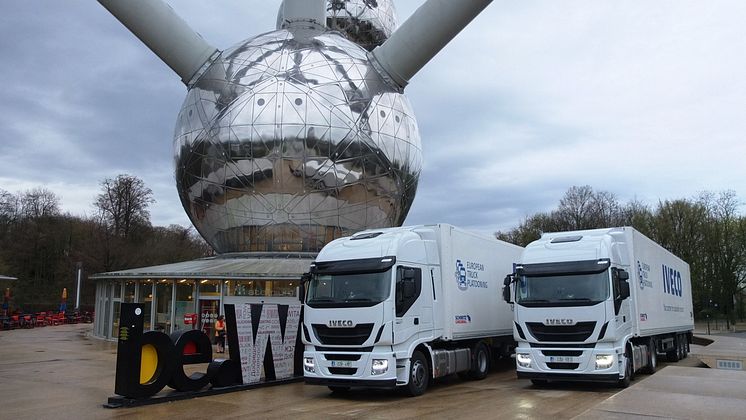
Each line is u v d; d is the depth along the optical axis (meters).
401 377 12.23
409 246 13.20
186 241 76.56
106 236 62.66
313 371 12.52
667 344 20.16
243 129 24.28
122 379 11.20
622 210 68.31
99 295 29.45
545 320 13.43
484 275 16.83
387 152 25.77
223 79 25.64
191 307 23.44
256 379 14.12
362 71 26.22
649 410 8.45
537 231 71.06
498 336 17.53
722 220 63.03
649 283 16.83
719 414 8.16
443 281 14.28
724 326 58.81
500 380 15.83
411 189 28.03
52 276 69.38
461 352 14.91
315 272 13.11
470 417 9.91
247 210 24.67
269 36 27.70
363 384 11.95
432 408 10.95
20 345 25.08
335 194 24.61
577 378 13.02
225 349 22.12
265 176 24.20
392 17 34.59
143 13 25.48
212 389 12.88
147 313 24.59
